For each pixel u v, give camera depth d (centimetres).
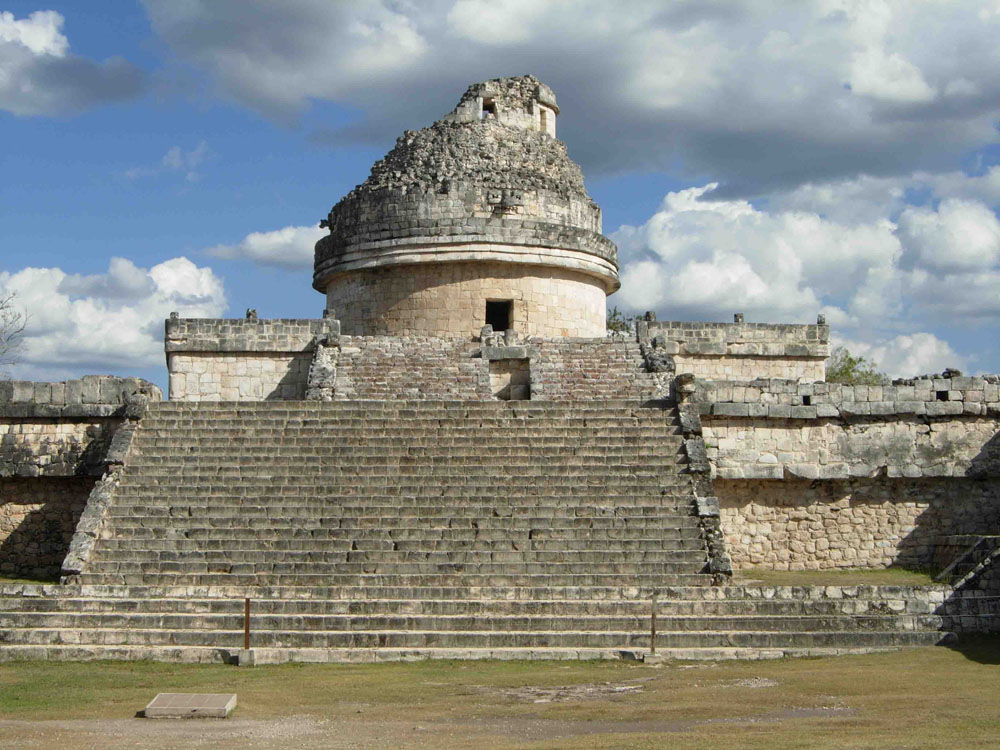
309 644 1952
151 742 1311
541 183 3950
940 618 2042
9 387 2881
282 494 2489
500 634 1961
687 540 2308
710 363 3756
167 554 2288
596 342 3403
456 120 4044
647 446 2647
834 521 2908
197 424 2766
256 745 1295
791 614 2075
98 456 2855
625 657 1881
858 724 1383
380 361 3256
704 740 1295
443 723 1422
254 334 3600
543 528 2355
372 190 3928
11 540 2875
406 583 2200
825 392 2919
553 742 1298
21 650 1911
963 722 1388
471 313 3834
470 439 2688
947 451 2923
